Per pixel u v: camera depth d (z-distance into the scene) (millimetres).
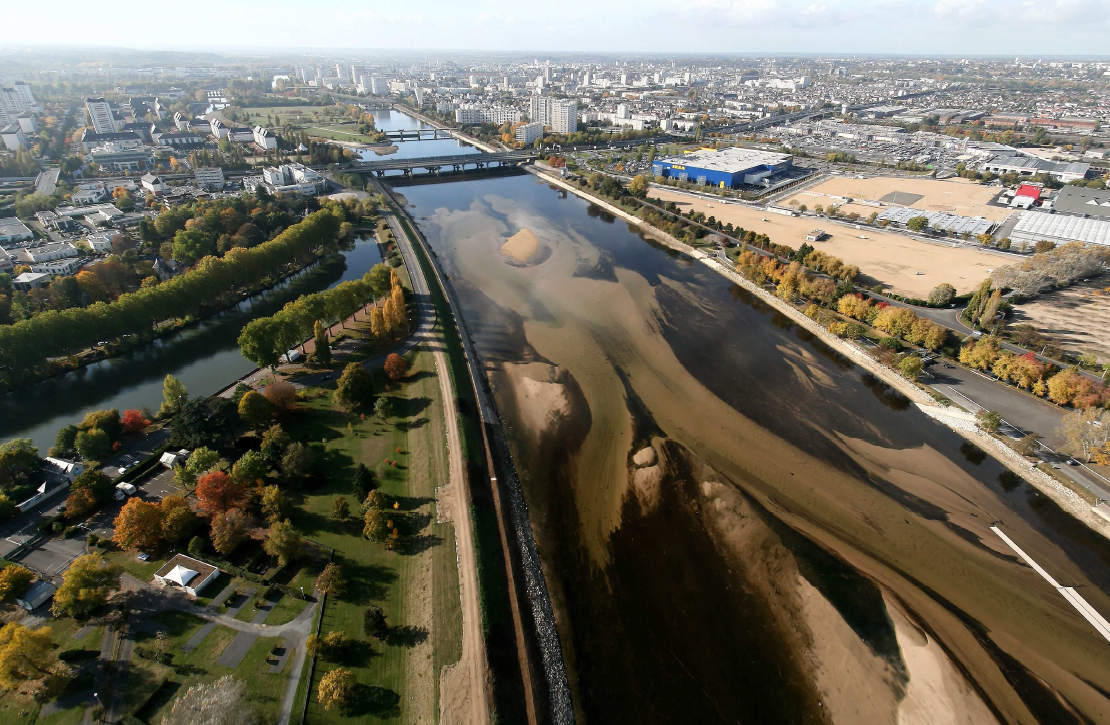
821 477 110438
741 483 107812
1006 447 116250
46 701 63594
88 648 69625
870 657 76438
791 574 88562
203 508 90188
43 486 93812
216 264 170000
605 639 79562
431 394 125812
